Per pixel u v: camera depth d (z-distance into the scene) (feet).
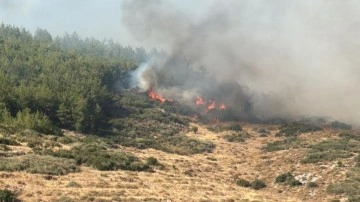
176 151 331.16
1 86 343.26
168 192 188.55
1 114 305.73
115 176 204.95
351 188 211.00
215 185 226.17
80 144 271.49
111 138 334.65
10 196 144.15
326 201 202.08
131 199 165.48
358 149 310.24
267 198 209.67
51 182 176.65
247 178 261.85
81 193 164.55
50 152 225.76
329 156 281.33
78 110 347.56
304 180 240.53
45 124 296.92
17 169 185.16
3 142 231.09
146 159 264.31
